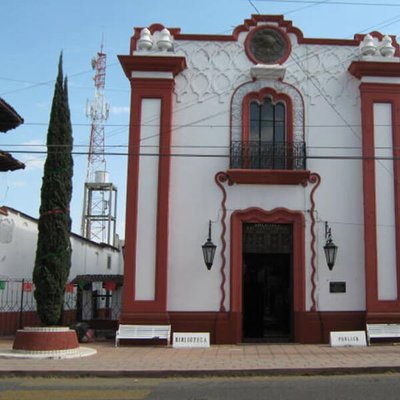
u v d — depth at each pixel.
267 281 18.20
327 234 17.83
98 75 40.66
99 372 12.03
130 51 18.66
